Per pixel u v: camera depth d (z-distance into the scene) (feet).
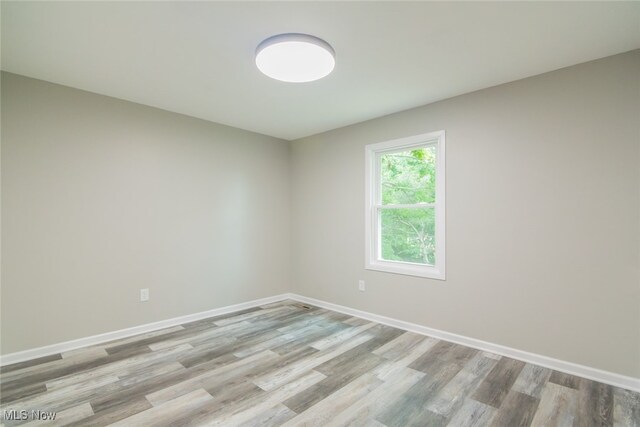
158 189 11.18
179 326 11.44
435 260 10.66
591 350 7.68
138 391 7.15
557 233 8.15
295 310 13.48
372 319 12.14
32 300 8.74
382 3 5.65
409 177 11.55
